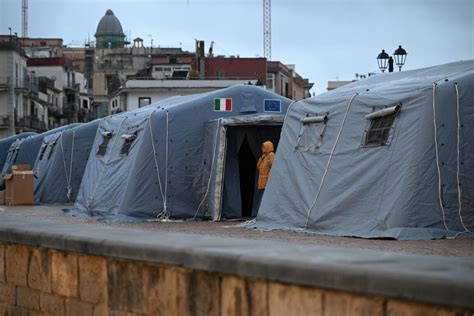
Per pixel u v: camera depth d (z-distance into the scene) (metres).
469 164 18.19
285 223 21.23
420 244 16.16
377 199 18.61
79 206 31.14
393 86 19.88
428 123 18.23
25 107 117.44
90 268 10.58
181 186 27.34
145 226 23.80
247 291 8.19
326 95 22.33
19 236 11.85
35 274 11.72
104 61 145.75
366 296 7.00
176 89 85.94
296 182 21.44
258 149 27.88
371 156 19.25
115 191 28.14
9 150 51.44
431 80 18.89
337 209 19.55
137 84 86.38
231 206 27.09
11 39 112.38
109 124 31.36
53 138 42.41
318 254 7.89
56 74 136.00
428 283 6.45
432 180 18.00
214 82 86.12
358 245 16.03
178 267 9.07
